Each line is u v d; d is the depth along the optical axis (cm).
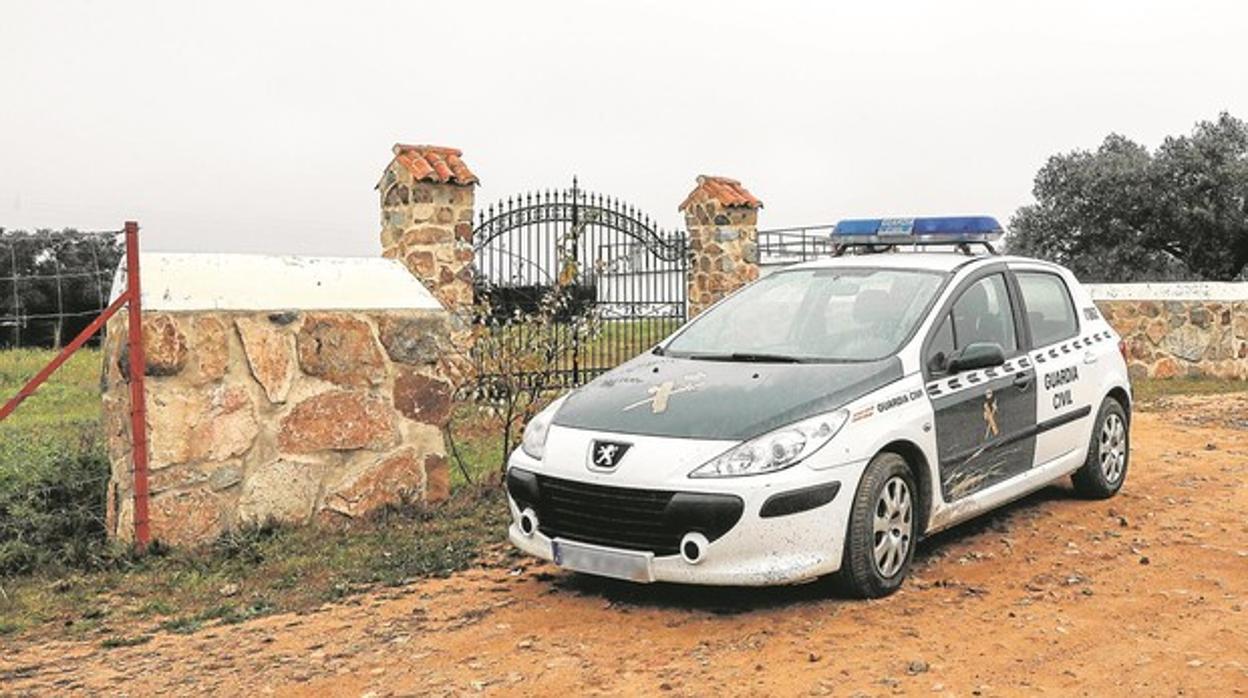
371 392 766
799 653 492
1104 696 443
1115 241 2969
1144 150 3092
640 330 1656
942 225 802
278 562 664
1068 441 736
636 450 544
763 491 520
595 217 1590
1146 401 1399
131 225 674
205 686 478
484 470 910
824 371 588
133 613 583
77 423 1036
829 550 536
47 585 626
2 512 721
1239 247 2881
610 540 549
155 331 678
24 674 498
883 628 522
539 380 927
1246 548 662
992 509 692
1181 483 852
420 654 508
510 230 1530
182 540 688
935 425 603
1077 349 755
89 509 734
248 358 714
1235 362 1625
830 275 700
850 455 545
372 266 806
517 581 621
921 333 624
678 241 1708
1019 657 485
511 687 464
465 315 1420
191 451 692
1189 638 507
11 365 1400
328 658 507
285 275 752
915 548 626
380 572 643
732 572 521
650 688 458
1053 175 3053
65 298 766
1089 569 620
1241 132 2925
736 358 636
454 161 1506
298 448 736
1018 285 722
